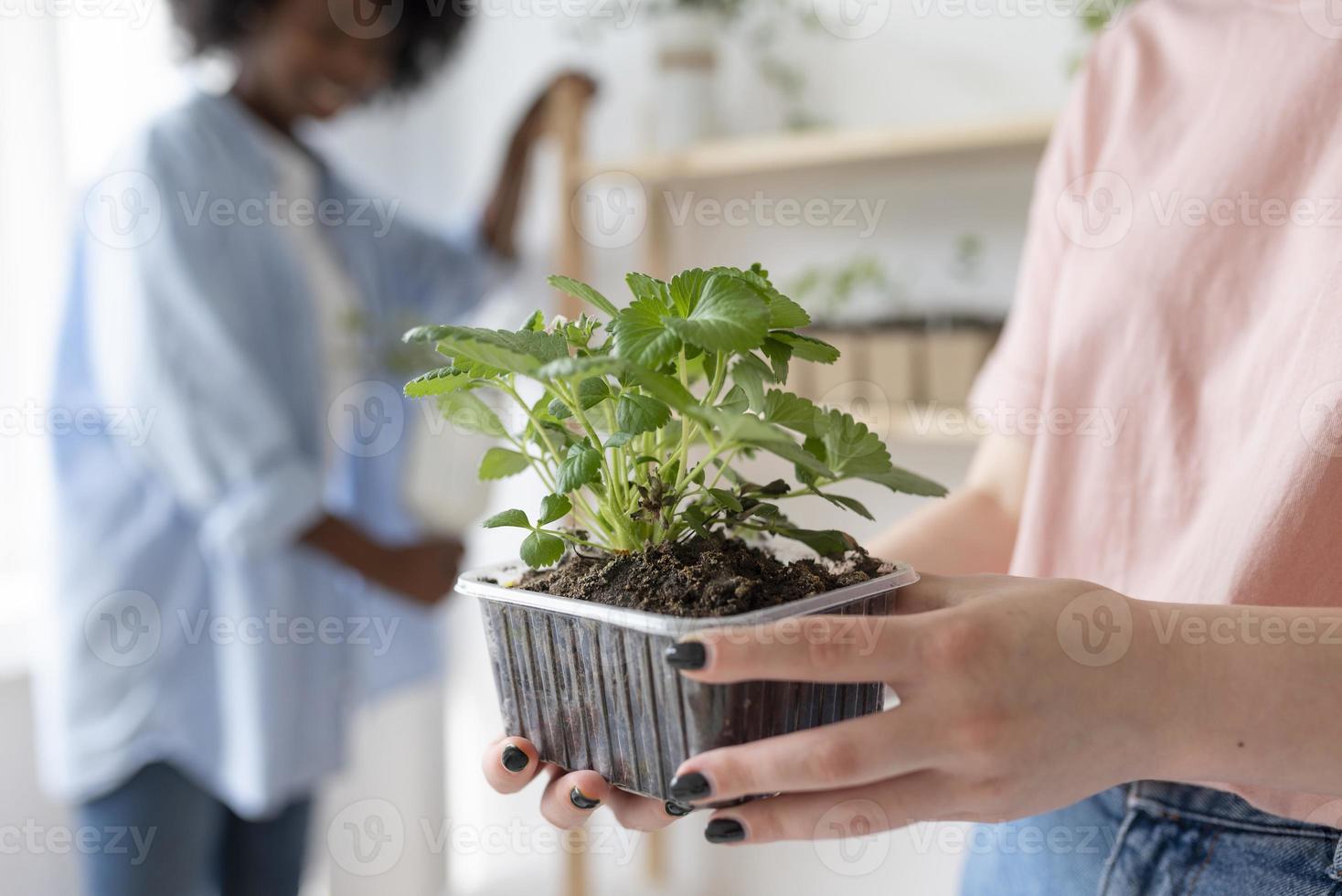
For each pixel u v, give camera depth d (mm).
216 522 1365
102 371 1396
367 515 1749
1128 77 709
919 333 1426
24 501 1841
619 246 1849
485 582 555
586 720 503
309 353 1514
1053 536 686
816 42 1661
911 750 379
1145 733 393
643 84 1828
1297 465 521
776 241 1714
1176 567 589
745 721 449
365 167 2201
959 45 1534
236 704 1457
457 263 1877
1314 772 399
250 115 1562
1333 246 542
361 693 1725
